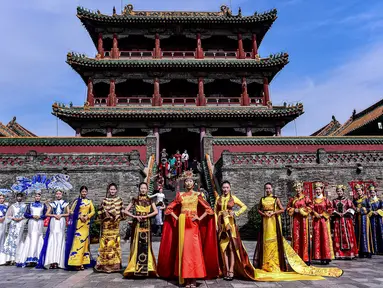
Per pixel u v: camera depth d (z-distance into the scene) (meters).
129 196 19.05
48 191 18.81
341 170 20.36
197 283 7.39
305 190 19.58
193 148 38.72
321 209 10.14
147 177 20.73
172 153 38.81
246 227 18.47
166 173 25.70
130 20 34.62
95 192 19.09
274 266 8.46
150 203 8.66
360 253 11.77
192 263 7.04
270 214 8.76
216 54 37.22
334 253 11.03
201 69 34.34
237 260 7.81
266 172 19.92
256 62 33.59
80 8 33.56
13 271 9.32
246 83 34.78
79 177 19.28
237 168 19.78
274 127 32.78
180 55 37.06
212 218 8.09
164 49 37.97
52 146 23.78
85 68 33.19
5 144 23.59
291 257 8.58
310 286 6.95
